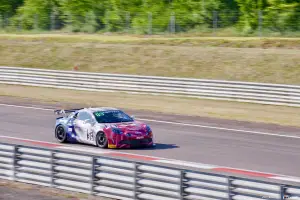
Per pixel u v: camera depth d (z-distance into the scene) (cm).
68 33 6312
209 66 4503
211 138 2569
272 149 2330
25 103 3675
